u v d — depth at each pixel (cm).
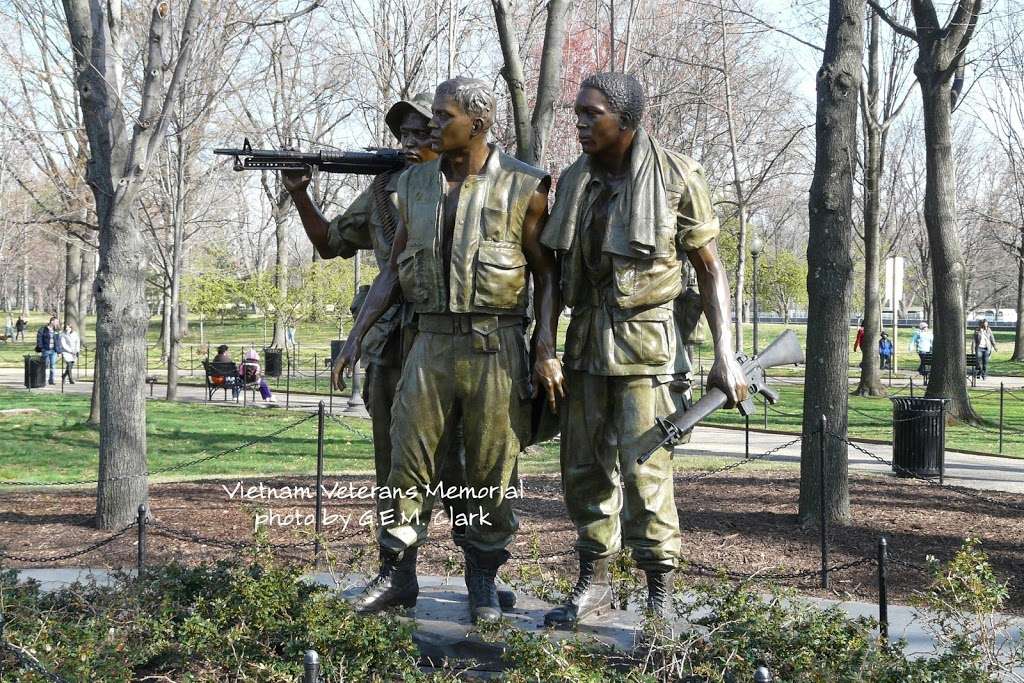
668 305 519
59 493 1230
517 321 533
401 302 562
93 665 501
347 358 541
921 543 965
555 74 1279
